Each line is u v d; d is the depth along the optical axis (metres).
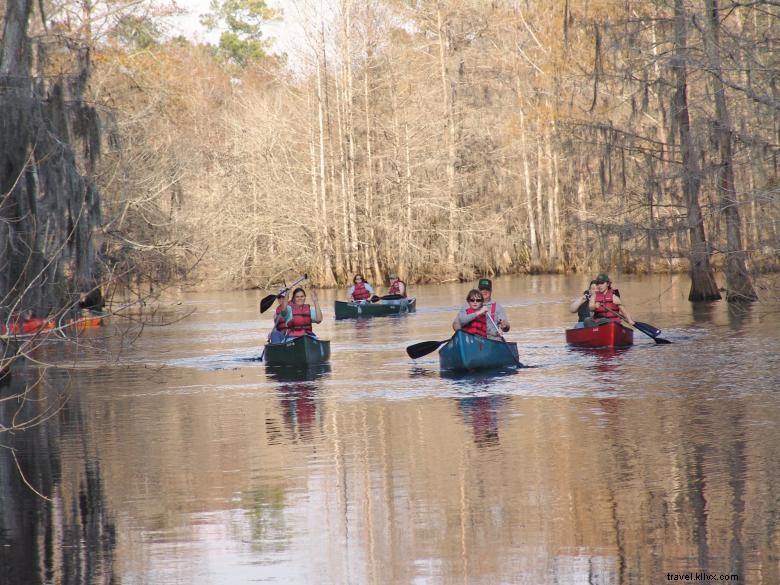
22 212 24.88
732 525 11.07
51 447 17.61
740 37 36.94
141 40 55.91
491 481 13.53
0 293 23.78
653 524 11.23
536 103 82.69
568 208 82.06
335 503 12.74
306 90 87.88
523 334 35.94
